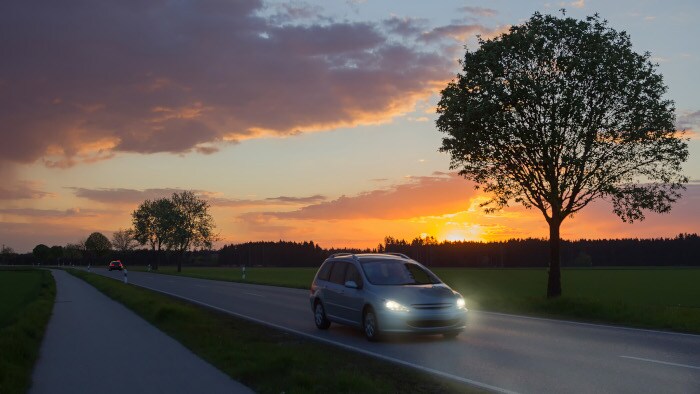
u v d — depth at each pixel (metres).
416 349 12.17
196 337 13.49
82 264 181.38
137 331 15.27
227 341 12.59
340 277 15.29
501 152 24.30
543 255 139.88
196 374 9.52
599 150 23.02
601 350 11.91
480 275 72.88
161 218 103.00
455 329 13.15
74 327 16.19
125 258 175.62
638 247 135.75
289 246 172.88
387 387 8.30
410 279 14.39
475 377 9.20
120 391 8.38
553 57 23.23
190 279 56.44
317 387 8.12
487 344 12.83
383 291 13.38
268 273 80.81
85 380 9.11
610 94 22.89
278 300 26.72
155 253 119.38
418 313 12.81
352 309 14.18
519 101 23.17
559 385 8.61
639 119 22.14
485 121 23.27
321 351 11.55
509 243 143.50
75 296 30.55
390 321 12.85
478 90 23.75
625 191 23.16
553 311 20.17
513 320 17.89
